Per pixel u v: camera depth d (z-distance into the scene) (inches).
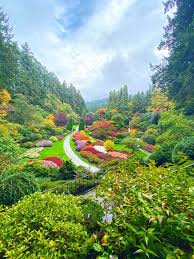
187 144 373.4
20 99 1167.6
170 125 596.7
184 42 543.2
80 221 108.9
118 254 83.9
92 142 1072.2
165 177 109.5
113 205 109.3
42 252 83.0
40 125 1230.3
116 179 119.9
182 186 95.7
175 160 366.6
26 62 1908.2
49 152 884.6
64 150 930.1
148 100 1963.6
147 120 1398.9
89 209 118.8
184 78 550.3
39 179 356.2
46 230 93.9
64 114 1936.5
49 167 467.8
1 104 1063.0
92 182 346.9
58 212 109.1
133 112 1934.1
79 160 724.0
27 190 224.8
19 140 944.9
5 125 885.2
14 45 1224.2
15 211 110.9
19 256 78.0
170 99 698.2
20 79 1594.5
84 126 1806.1
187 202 83.7
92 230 107.7
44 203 114.9
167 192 89.1
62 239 90.5
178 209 82.4
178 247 76.2
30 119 1162.6
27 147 955.3
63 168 427.8
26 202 117.1
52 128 1464.1
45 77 2615.7
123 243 78.8
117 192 111.8
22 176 231.3
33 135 1083.3
